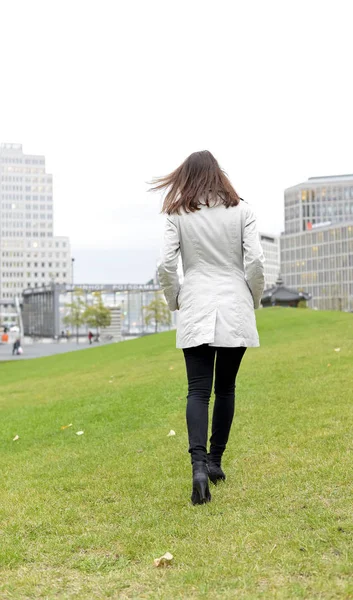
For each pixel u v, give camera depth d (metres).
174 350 21.03
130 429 6.96
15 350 49.34
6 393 14.16
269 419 6.09
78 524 3.52
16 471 5.32
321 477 3.85
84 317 89.25
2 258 193.88
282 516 3.26
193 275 3.90
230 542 2.94
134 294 96.19
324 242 164.00
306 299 44.44
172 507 3.68
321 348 13.09
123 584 2.57
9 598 2.51
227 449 5.03
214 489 3.93
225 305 3.79
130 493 4.09
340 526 2.94
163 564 2.74
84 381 14.27
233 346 3.75
